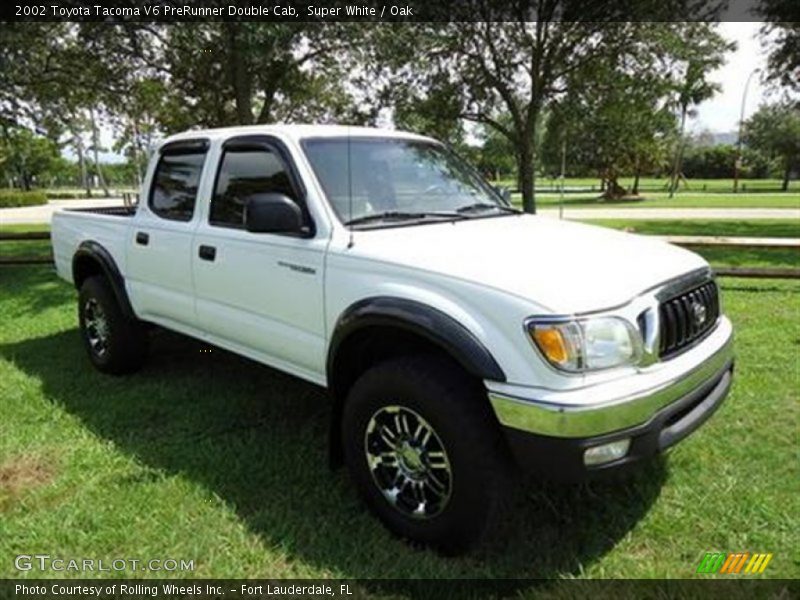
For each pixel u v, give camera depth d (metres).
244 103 11.31
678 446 3.38
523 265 2.48
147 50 11.18
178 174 3.97
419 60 12.78
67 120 12.50
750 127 52.25
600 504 2.88
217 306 3.61
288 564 2.51
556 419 2.15
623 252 2.78
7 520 2.80
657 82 13.32
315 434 3.67
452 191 3.70
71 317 6.68
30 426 3.79
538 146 21.61
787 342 5.24
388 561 2.52
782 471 3.14
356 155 3.39
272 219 2.88
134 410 4.04
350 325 2.71
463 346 2.32
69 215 5.06
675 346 2.54
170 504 2.92
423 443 2.55
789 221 18.30
